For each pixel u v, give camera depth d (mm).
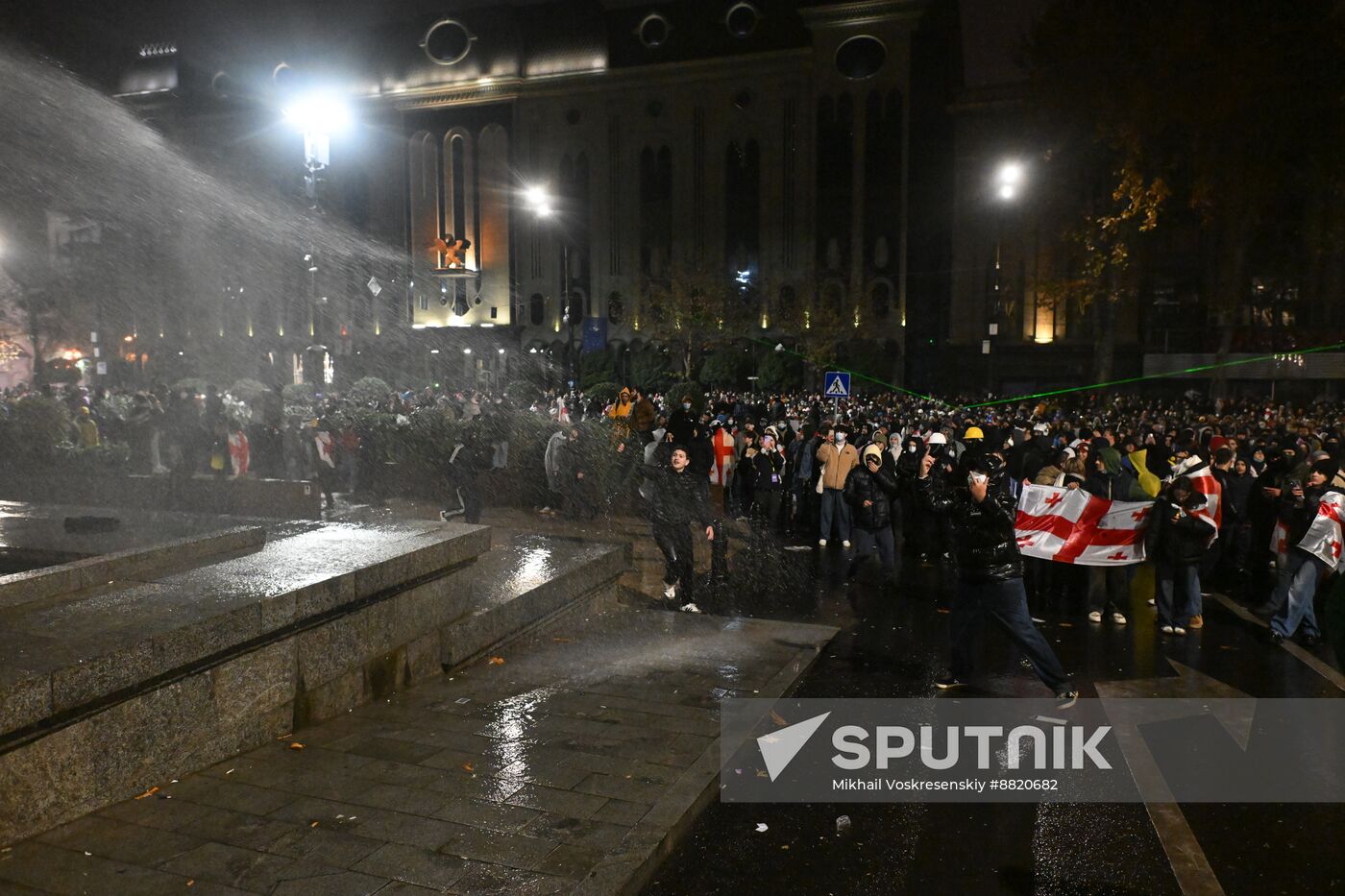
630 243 66562
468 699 5797
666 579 9164
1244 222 34469
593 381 52000
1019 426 21281
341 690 5406
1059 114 34531
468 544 6555
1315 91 29953
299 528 6930
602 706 5770
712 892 3824
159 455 16344
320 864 3648
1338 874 4113
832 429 14164
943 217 63062
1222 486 11945
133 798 4121
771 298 61781
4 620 4309
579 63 67688
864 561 11219
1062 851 4270
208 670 4496
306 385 24141
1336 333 48062
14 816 3633
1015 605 6312
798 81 62000
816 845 4262
